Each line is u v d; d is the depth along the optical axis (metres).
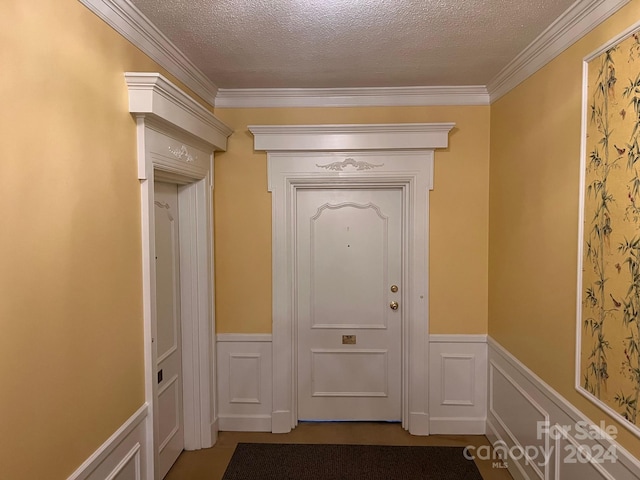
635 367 1.43
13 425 1.18
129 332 1.85
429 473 2.64
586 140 1.73
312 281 3.23
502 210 2.74
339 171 3.04
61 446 1.39
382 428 3.19
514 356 2.54
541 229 2.18
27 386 1.23
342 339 3.25
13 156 1.17
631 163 1.44
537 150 2.22
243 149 3.07
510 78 2.58
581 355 1.77
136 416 1.89
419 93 2.98
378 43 2.21
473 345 3.07
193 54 2.34
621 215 1.50
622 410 1.50
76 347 1.46
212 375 2.99
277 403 3.13
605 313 1.60
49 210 1.32
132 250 1.87
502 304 2.74
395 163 3.02
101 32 1.61
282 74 2.68
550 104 2.08
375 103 3.02
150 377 2.00
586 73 1.72
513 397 2.57
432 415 3.12
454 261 3.05
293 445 2.97
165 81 1.85
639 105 1.40
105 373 1.66
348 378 3.26
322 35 2.11
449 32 2.07
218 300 3.13
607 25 1.61
